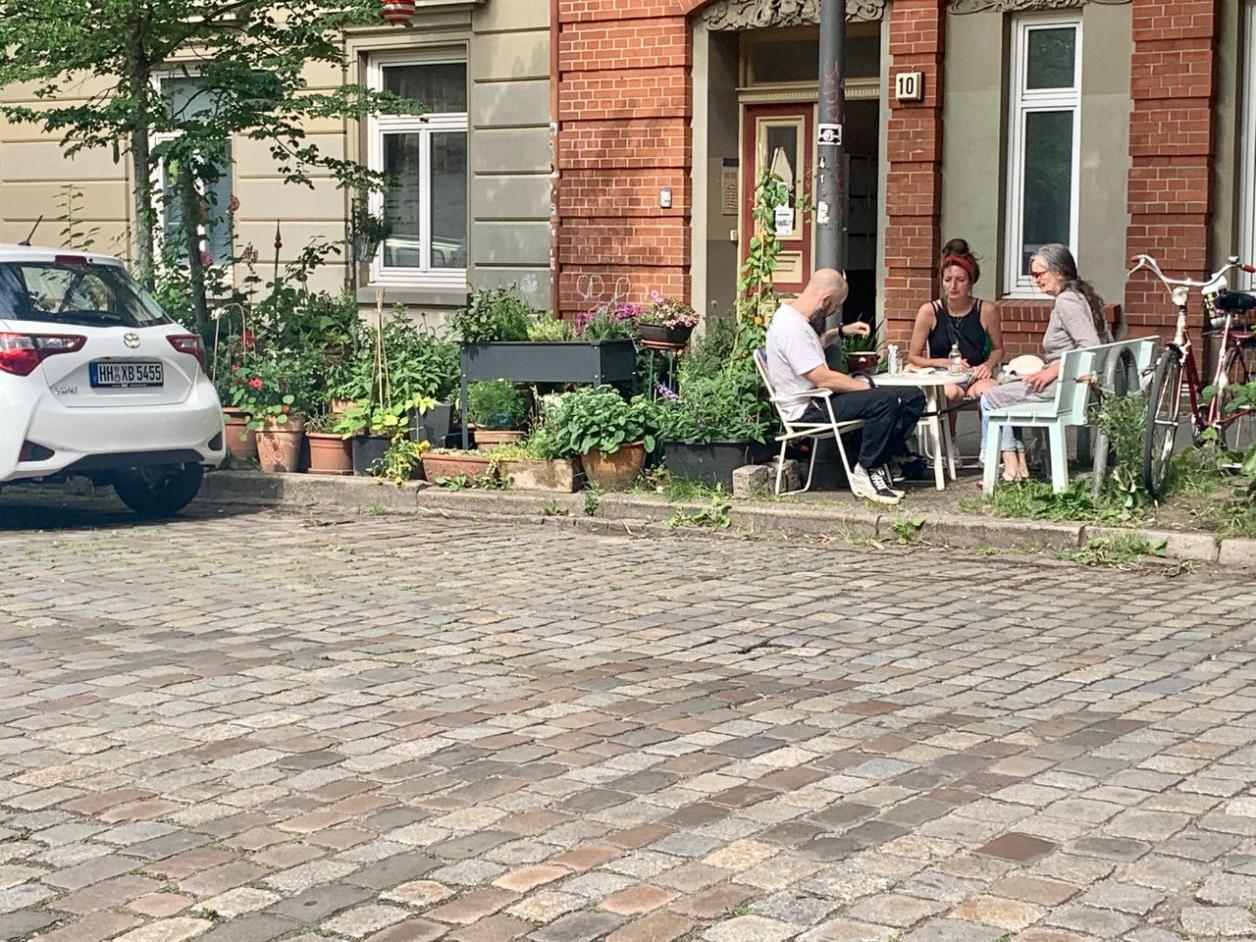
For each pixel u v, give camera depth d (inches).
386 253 742.5
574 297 686.5
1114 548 390.0
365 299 730.8
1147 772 231.0
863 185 644.7
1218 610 333.4
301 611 345.4
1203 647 302.7
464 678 289.0
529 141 691.4
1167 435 425.7
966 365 474.3
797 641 313.6
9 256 448.1
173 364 464.4
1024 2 583.8
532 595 359.9
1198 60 553.0
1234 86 553.3
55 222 812.0
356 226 632.4
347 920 186.5
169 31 565.9
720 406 462.3
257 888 196.2
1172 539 385.7
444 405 511.5
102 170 798.5
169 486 489.1
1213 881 191.6
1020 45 593.3
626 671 292.7
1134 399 418.3
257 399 523.8
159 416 456.8
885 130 611.2
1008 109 596.4
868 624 326.6
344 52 721.0
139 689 283.7
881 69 609.6
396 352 528.7
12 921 188.1
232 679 289.6
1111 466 454.0
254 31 584.1
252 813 222.2
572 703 272.2
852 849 204.5
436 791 229.6
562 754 245.0
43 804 227.1
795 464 462.0
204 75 573.0
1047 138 593.3
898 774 233.0
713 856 203.2
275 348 553.9
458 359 526.0
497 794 227.9
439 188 728.3
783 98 655.8
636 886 194.4
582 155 678.5
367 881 197.8
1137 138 566.3
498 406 499.5
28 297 443.5
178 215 748.0
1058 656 298.2
